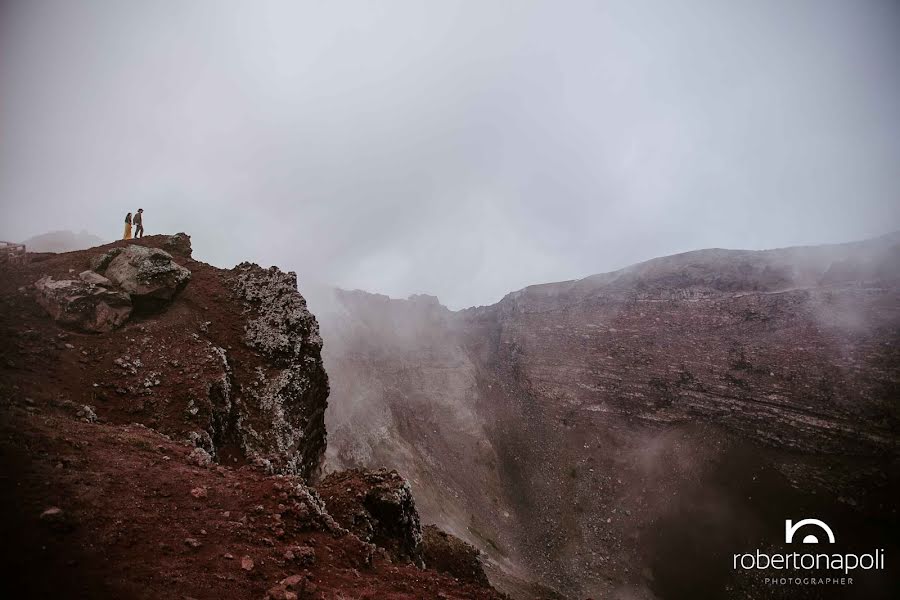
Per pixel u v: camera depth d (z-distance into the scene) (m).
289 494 14.28
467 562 33.25
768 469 87.38
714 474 92.12
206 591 8.70
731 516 82.12
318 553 12.46
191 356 24.83
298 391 28.78
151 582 8.36
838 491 77.81
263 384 27.27
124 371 21.67
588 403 125.25
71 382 19.61
